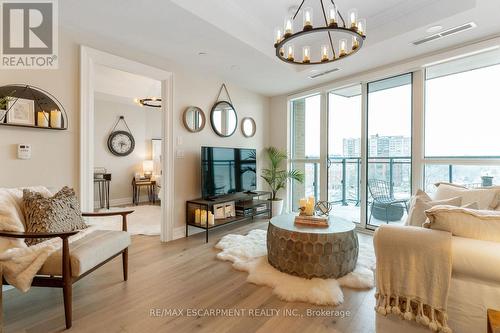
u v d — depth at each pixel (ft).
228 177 12.87
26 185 7.30
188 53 10.19
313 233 7.21
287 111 15.96
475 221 4.31
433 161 10.22
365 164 12.49
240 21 9.05
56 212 6.23
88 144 8.52
